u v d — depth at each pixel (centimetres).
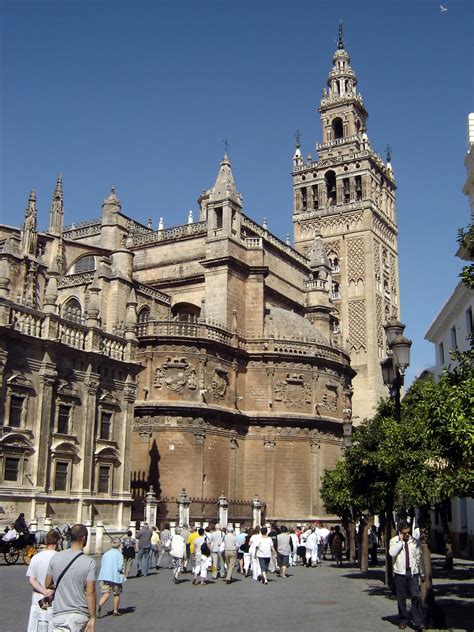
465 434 1691
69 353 3684
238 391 5644
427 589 1788
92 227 7006
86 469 3712
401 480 2173
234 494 5419
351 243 9856
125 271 5616
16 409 3366
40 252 5800
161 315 6122
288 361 5797
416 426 2288
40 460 3425
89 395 3788
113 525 3878
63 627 989
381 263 10044
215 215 5994
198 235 6500
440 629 1711
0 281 3350
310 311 7275
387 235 10469
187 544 3666
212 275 5834
